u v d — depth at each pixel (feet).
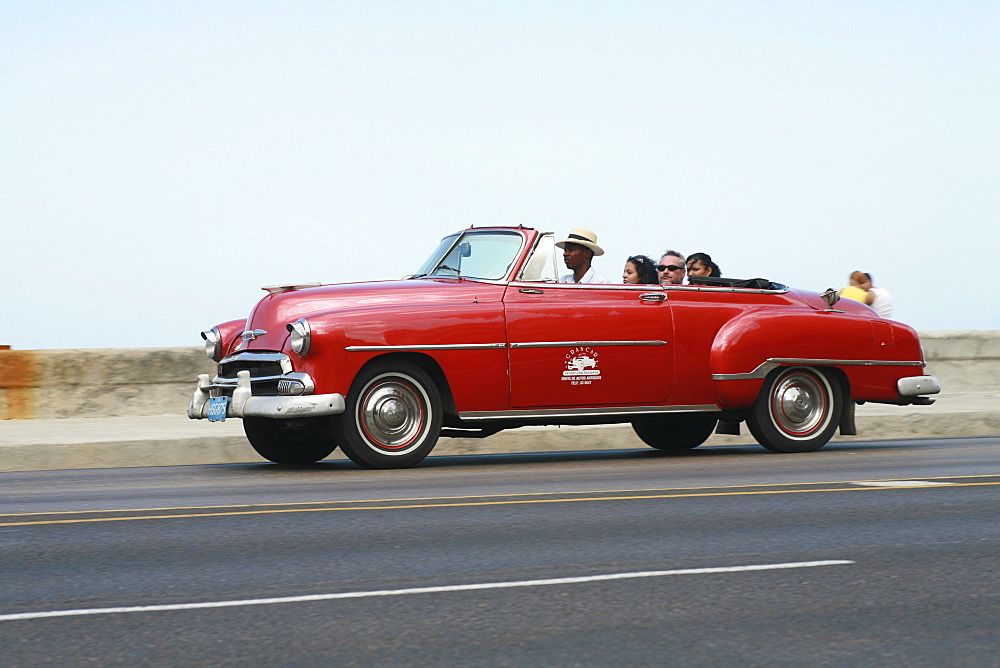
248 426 65.00
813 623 28.45
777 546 37.96
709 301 66.28
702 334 65.21
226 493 51.67
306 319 58.29
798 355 66.74
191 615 29.32
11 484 56.54
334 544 38.58
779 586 32.27
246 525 42.37
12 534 40.78
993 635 27.45
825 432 68.44
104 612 29.63
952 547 37.68
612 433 76.43
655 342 64.03
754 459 65.10
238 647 26.53
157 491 52.90
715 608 29.89
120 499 50.03
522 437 74.69
